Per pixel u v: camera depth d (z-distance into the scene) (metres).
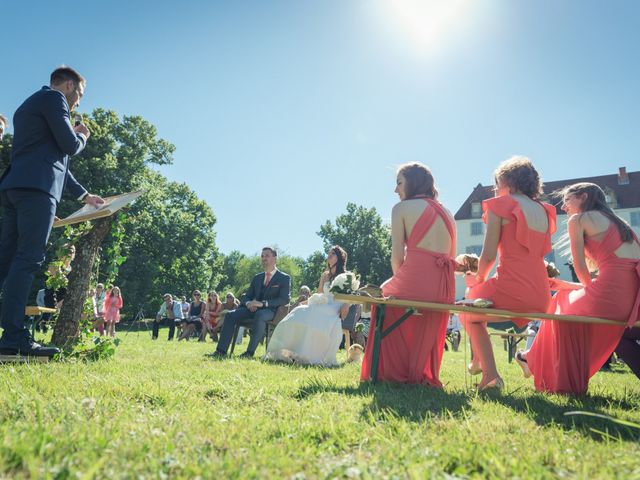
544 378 4.43
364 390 3.60
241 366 5.41
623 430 2.53
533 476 1.67
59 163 4.64
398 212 4.54
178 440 1.98
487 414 2.80
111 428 2.07
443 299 4.36
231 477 1.61
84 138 4.88
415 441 2.07
